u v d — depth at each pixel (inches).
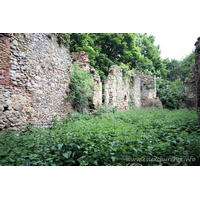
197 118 255.3
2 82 170.7
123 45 662.5
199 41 252.2
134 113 365.4
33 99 213.6
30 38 213.0
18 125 186.1
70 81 318.0
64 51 305.4
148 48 1083.3
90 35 571.2
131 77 601.3
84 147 120.0
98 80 386.6
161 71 1117.1
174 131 184.1
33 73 215.8
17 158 104.4
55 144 124.6
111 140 145.1
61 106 281.3
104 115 311.9
